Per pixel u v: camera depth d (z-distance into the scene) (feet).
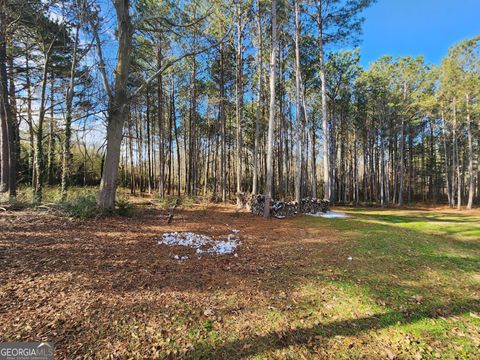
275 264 15.57
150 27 32.78
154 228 23.53
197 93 64.08
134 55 42.68
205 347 7.75
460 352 7.80
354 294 11.63
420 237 24.71
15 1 27.37
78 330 8.13
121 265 13.74
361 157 100.42
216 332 8.51
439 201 95.09
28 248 14.96
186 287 11.75
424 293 11.96
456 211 62.23
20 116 37.83
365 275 14.01
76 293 10.41
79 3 26.68
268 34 47.50
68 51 37.17
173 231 22.82
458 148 85.81
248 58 51.24
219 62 56.08
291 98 66.44
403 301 11.08
